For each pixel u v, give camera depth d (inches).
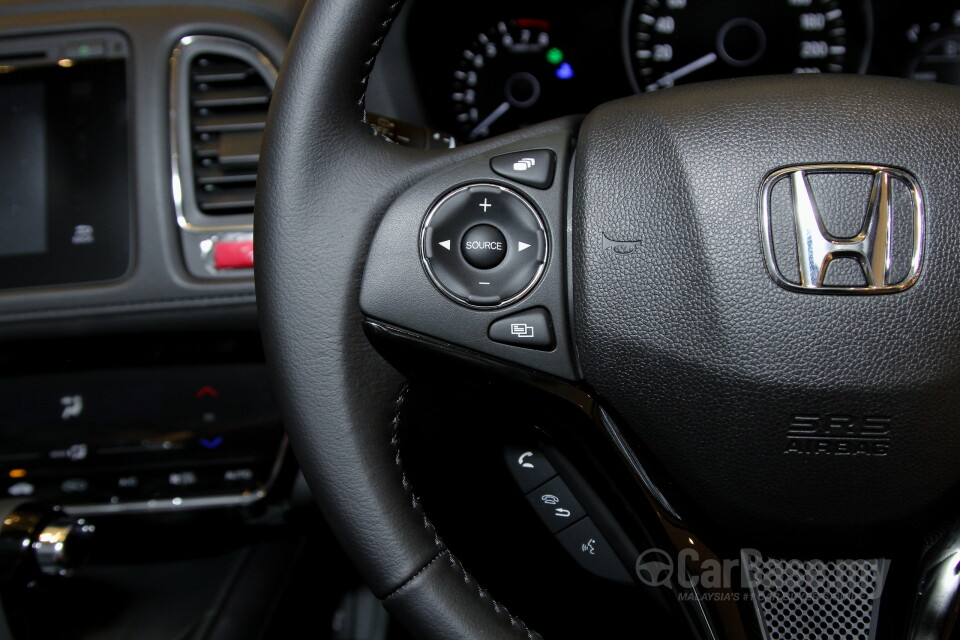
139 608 42.4
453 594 24.9
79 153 45.7
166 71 44.7
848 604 25.4
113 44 45.2
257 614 43.1
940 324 23.0
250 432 48.9
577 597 31.7
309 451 24.7
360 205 25.0
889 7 49.6
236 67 44.9
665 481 25.5
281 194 24.7
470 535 32.3
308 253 24.6
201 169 45.1
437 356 25.4
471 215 25.3
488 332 25.2
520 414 27.1
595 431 25.7
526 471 30.4
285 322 24.6
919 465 23.5
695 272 23.8
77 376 48.7
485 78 52.6
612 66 52.2
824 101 24.2
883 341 23.0
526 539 31.4
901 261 23.2
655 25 51.7
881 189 23.3
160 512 49.2
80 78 45.7
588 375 25.1
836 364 23.1
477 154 26.0
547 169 25.5
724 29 51.7
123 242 45.4
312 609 50.8
